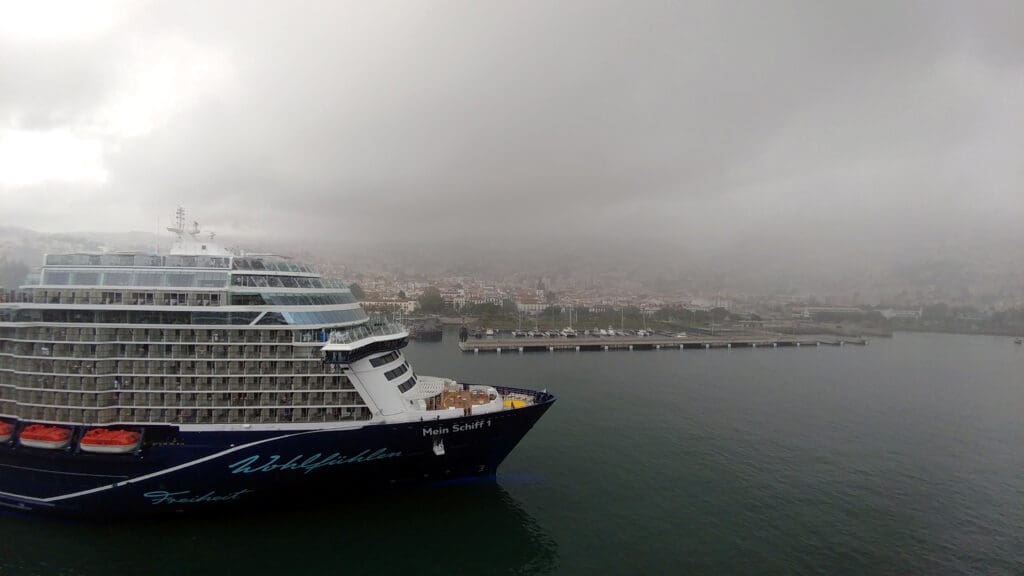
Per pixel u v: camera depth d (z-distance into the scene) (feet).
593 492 190.29
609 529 164.25
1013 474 224.53
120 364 140.15
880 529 171.12
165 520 150.41
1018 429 297.53
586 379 417.28
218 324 143.84
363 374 153.58
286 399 147.54
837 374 480.23
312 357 148.66
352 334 156.15
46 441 134.51
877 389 411.34
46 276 145.07
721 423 288.30
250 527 151.53
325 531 153.07
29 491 143.13
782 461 231.09
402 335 172.65
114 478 138.82
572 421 282.97
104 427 138.31
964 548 160.25
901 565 149.89
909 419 316.60
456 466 169.89
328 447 145.89
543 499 182.80
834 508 185.37
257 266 152.97
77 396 138.21
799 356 618.03
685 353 618.03
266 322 147.02
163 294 143.64
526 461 217.97
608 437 254.68
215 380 143.43
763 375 460.96
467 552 148.46
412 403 164.86
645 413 304.50
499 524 163.63
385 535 153.58
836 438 269.85
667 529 165.48
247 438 141.59
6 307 140.36
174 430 140.36
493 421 163.32
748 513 178.91
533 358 543.39
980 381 460.55
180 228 161.27
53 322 139.64
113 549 139.03
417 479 168.45
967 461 240.53
